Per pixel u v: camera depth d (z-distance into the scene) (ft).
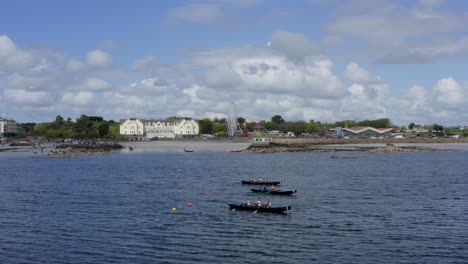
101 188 311.88
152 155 638.94
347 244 175.52
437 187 310.45
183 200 264.93
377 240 180.45
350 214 224.74
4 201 263.49
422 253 165.48
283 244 175.73
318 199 266.36
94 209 238.89
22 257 162.50
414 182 335.26
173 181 349.00
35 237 185.88
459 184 324.60
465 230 194.59
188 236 186.19
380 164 481.87
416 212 228.84
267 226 201.77
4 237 186.09
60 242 178.91
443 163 492.13
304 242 178.09
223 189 309.01
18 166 474.08
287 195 281.95
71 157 604.08
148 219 215.31
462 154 638.53
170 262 156.46
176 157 598.34
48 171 422.82
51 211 234.38
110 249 170.09
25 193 291.79
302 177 369.71
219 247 172.24
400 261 157.58
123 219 215.51
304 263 155.74
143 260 158.51
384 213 226.79
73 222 210.18
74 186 321.93
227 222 209.15
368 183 331.16
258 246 173.37
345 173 395.55
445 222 208.13
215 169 437.17
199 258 160.35
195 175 387.75
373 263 155.84
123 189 307.17
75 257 161.99
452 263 155.63
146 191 298.35
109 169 439.63
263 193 289.53
